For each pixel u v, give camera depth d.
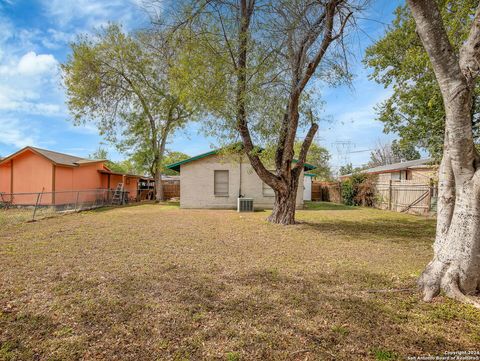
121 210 12.74
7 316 2.43
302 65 6.84
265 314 2.52
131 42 15.82
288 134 7.57
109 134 18.00
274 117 7.21
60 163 14.56
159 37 7.31
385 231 6.98
